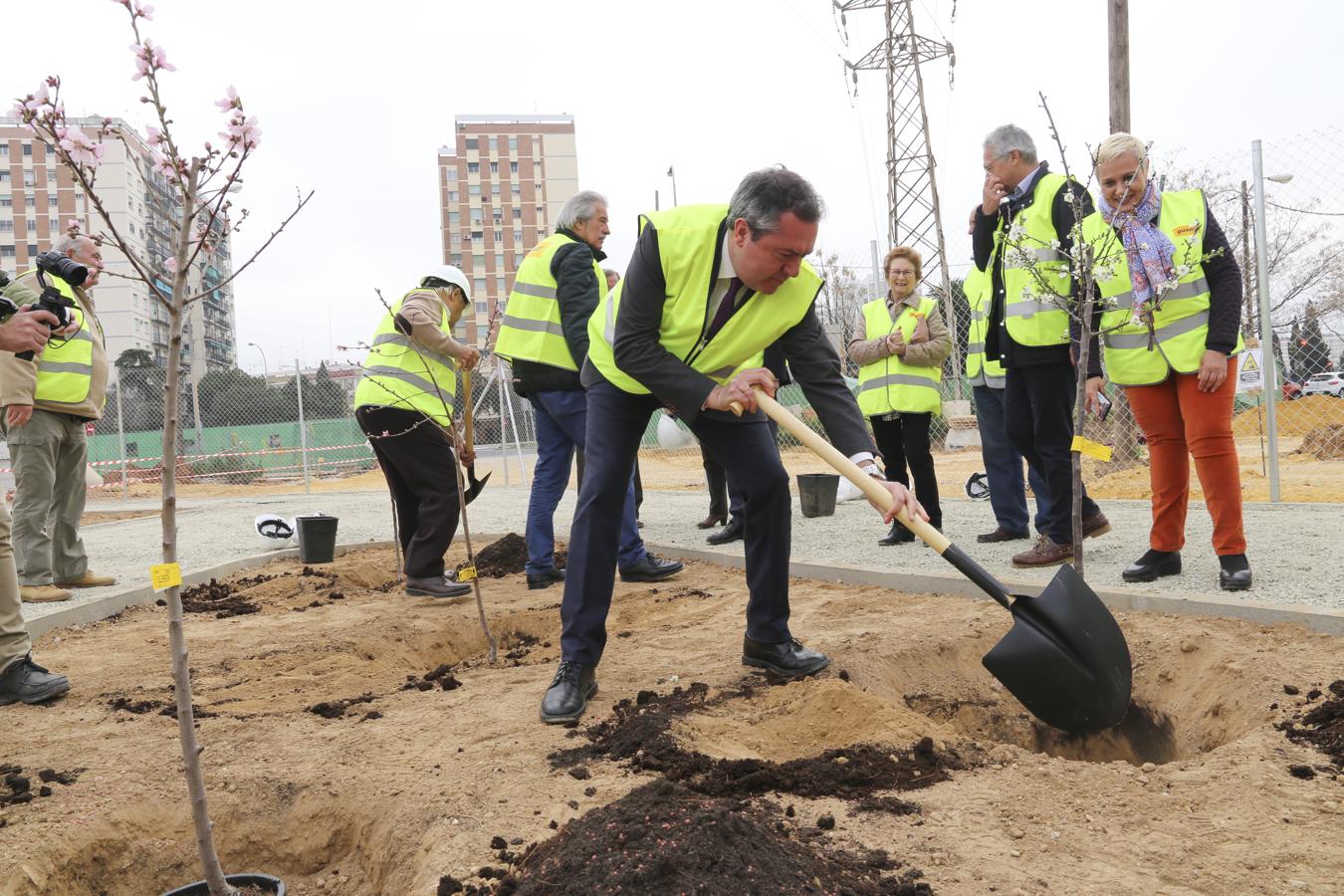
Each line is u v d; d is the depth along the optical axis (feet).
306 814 8.96
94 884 8.29
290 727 11.05
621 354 10.69
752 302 10.59
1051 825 7.73
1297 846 7.13
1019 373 17.30
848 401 11.41
